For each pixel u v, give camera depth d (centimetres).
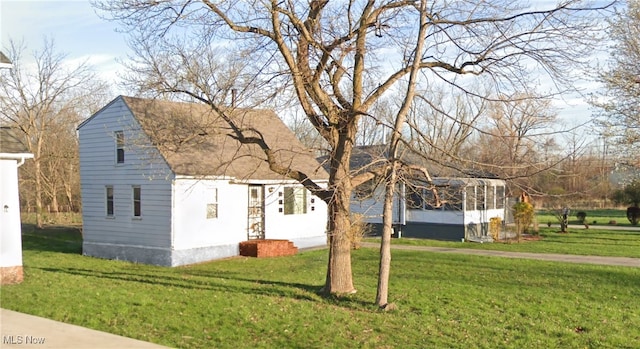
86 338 973
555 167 1139
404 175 1264
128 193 2358
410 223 3325
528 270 1978
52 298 1317
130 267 2128
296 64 1317
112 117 2402
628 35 2567
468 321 1196
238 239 2483
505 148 1526
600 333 1122
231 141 2569
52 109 4125
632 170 2781
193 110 2028
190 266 2170
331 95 1379
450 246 2842
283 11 1262
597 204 5991
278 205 2680
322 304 1333
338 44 1335
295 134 2706
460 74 1316
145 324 1101
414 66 1217
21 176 3819
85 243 2530
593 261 2247
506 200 3597
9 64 1581
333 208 1420
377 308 1278
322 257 2427
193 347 962
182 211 2233
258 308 1259
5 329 1027
